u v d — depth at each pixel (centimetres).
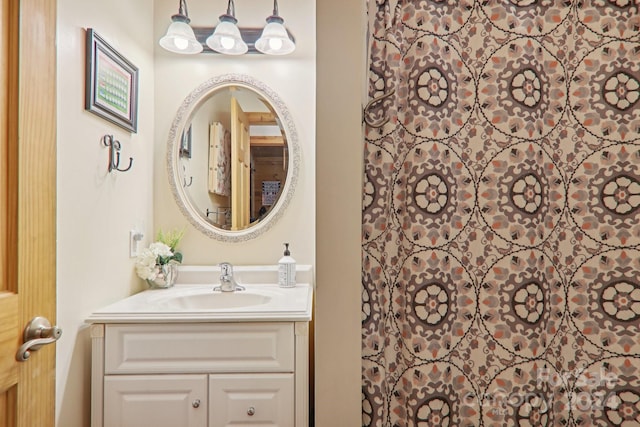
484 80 112
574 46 113
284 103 189
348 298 106
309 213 189
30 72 90
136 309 132
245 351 127
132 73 159
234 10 188
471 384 110
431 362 108
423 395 108
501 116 112
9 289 85
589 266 112
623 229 112
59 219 115
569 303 112
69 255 120
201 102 189
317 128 107
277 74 189
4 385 82
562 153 113
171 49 181
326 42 107
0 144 84
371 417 109
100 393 124
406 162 112
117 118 147
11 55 86
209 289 169
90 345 130
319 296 106
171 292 163
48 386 94
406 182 112
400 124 113
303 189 189
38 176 92
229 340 127
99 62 134
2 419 83
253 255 188
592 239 112
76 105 123
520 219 111
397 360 112
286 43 180
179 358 126
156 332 126
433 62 111
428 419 107
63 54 117
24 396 87
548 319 111
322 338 106
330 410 105
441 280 110
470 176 112
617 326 111
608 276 112
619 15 113
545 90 113
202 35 188
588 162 112
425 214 110
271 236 189
